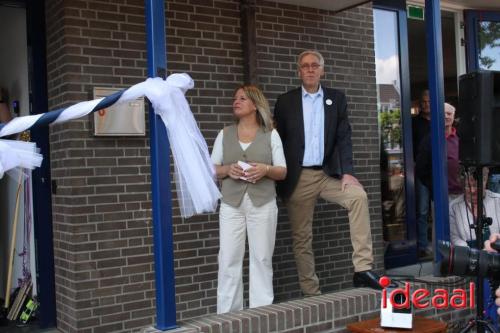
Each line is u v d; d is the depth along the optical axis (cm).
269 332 329
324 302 355
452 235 427
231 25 501
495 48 686
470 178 410
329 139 439
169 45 470
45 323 455
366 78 580
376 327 340
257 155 401
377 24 617
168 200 297
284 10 532
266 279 401
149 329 302
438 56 416
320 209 548
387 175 616
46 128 455
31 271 498
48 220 457
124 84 446
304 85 447
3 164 280
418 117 645
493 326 357
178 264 468
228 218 401
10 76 557
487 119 346
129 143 446
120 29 445
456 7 667
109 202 437
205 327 306
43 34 461
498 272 289
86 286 425
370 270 404
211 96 490
